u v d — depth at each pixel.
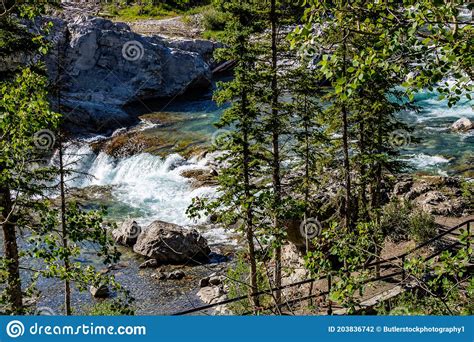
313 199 20.81
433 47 7.59
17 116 9.58
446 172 27.48
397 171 18.98
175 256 23.03
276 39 17.55
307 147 18.83
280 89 17.64
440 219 21.42
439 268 7.90
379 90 17.28
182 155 34.09
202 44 51.72
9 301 10.24
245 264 20.70
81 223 10.47
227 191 16.81
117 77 44.66
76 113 38.28
